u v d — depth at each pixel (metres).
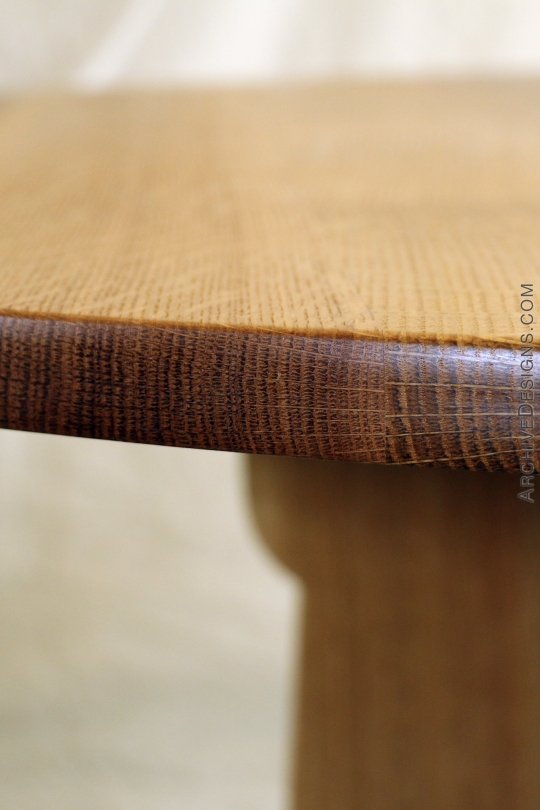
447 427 0.28
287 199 0.39
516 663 0.52
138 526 1.16
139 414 0.29
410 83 1.02
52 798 1.12
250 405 0.29
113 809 1.11
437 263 0.32
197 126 0.66
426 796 0.57
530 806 0.55
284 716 1.12
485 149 0.51
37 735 1.13
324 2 1.54
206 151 0.53
